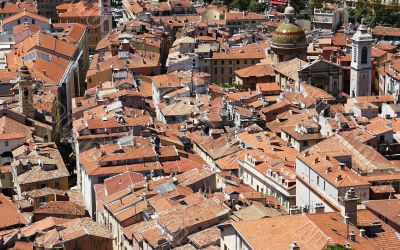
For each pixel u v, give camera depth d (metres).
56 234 184.50
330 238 148.38
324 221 157.62
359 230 158.12
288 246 148.50
